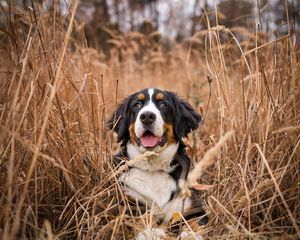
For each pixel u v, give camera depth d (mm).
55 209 3049
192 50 8430
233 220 2971
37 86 3176
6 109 2895
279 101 3475
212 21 5105
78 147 3307
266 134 3244
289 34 3445
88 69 4113
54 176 3139
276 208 3125
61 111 3113
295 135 3174
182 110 4113
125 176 3512
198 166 2193
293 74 3424
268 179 2949
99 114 3693
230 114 3836
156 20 13211
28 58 3014
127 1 14508
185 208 3451
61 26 3693
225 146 3812
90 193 3141
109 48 9758
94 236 2895
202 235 2887
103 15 13164
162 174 3699
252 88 3787
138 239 2922
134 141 3865
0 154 2660
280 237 2627
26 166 2959
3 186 2734
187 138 4105
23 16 3428
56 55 3488
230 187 3359
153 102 3887
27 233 2803
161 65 8500
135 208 3453
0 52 3344
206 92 6426
